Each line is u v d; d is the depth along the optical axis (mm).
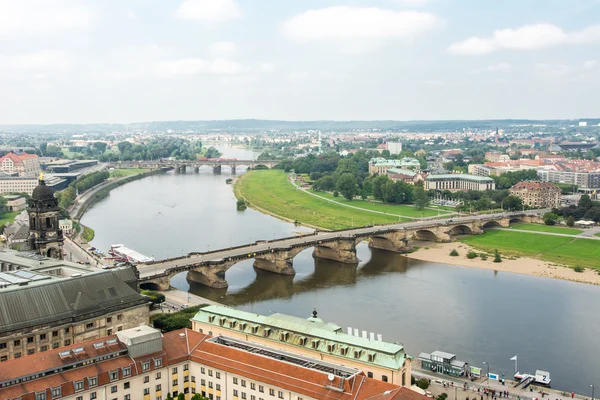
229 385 195500
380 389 172125
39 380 176125
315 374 181875
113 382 186875
